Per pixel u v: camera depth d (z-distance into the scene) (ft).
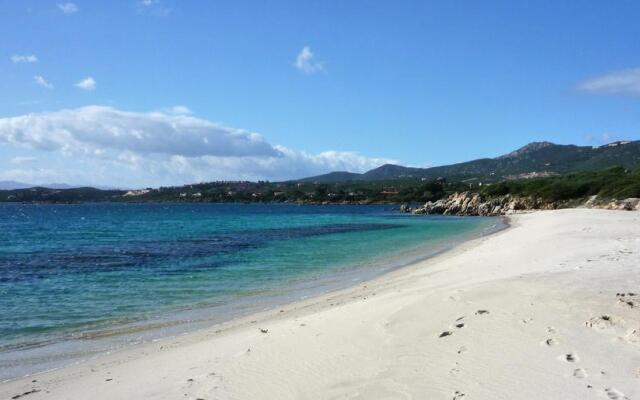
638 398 18.98
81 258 97.60
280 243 127.24
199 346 33.94
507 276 45.70
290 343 31.14
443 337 27.94
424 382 22.47
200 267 81.97
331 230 178.50
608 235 87.10
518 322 28.55
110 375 28.91
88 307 50.96
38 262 91.35
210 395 23.90
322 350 28.84
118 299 55.16
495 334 27.20
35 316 46.93
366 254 97.91
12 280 69.72
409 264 77.56
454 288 40.19
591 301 30.99
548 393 20.08
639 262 48.08
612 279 37.86
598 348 23.86
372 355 26.86
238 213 387.14
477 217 277.85
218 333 38.22
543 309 30.37
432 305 34.32
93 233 173.78
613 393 19.53
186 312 48.19
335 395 22.36
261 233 166.09
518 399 19.89
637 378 20.59
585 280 37.88
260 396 23.29
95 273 76.07
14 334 40.45
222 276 71.72
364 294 50.39
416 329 29.99
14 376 30.01
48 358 33.76
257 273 74.28
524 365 22.91
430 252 95.30
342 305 43.34
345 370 25.29
